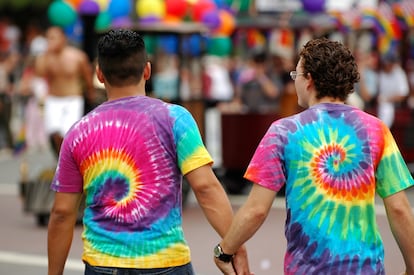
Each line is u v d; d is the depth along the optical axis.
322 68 5.36
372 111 16.69
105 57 5.48
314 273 5.14
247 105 17.91
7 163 23.06
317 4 16.41
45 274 10.75
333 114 5.32
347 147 5.23
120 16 14.73
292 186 5.24
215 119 27.89
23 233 13.26
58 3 15.08
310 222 5.19
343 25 16.52
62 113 15.11
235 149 16.17
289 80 15.90
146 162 5.30
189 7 15.59
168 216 5.30
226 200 5.41
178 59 15.70
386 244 11.88
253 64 18.88
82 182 5.50
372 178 5.24
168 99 15.18
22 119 25.70
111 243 5.26
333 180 5.20
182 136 5.33
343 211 5.18
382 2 17.00
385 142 5.31
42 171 14.15
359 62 17.41
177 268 5.29
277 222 13.72
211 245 12.10
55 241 5.58
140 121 5.35
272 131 5.29
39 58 15.28
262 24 16.55
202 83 16.03
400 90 18.44
